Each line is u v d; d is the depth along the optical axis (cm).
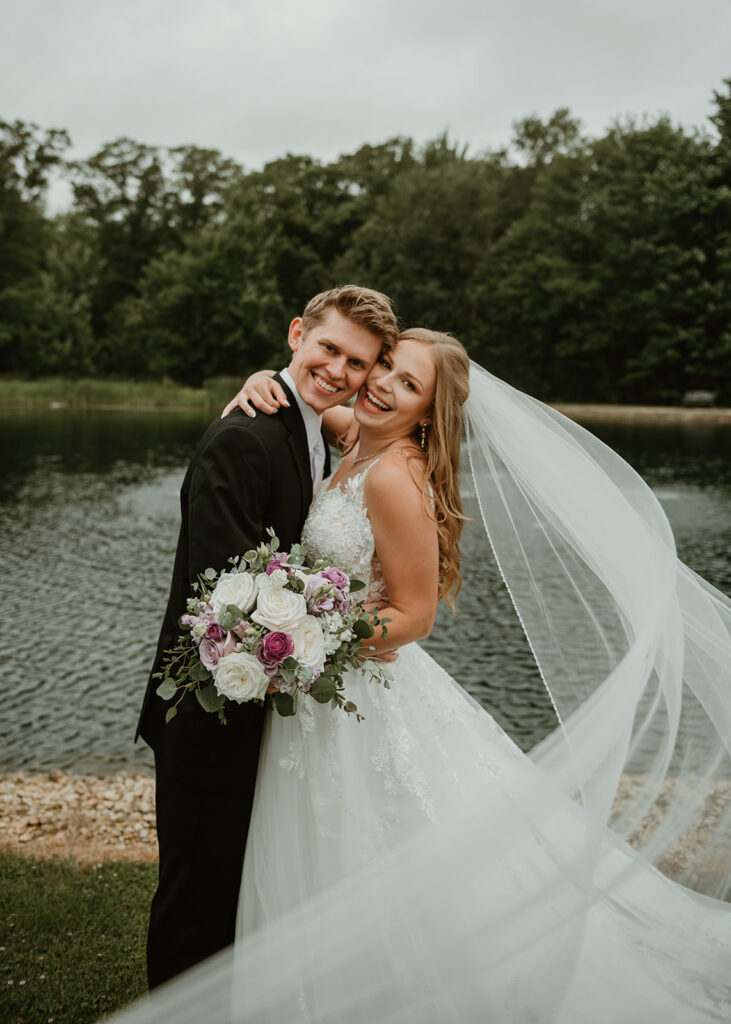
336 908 214
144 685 649
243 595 195
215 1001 216
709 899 239
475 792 232
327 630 199
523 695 635
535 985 215
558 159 4269
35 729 562
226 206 5238
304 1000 209
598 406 4000
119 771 498
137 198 6069
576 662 239
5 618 814
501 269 4341
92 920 295
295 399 229
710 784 242
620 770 222
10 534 1204
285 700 199
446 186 4400
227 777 215
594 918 232
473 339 4391
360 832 220
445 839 221
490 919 217
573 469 242
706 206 3797
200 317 4894
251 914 218
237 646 195
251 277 4972
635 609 237
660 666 237
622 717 224
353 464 244
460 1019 212
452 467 240
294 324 243
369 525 232
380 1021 209
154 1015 218
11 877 330
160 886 224
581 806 222
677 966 230
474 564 1074
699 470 1922
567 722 228
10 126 5253
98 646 738
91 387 4238
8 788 455
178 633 227
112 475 1803
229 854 219
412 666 246
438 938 213
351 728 227
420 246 4400
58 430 2856
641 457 2178
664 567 241
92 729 564
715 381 3975
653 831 233
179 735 214
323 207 5638
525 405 249
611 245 4053
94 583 946
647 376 4084
